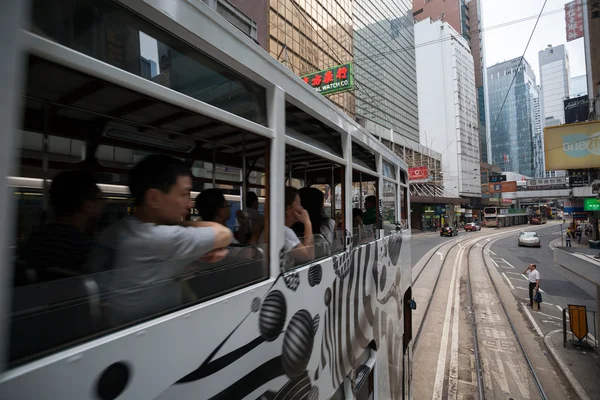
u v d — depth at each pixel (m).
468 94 63.12
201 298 1.12
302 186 3.14
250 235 2.00
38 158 1.50
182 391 0.99
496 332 9.16
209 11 1.23
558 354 7.79
